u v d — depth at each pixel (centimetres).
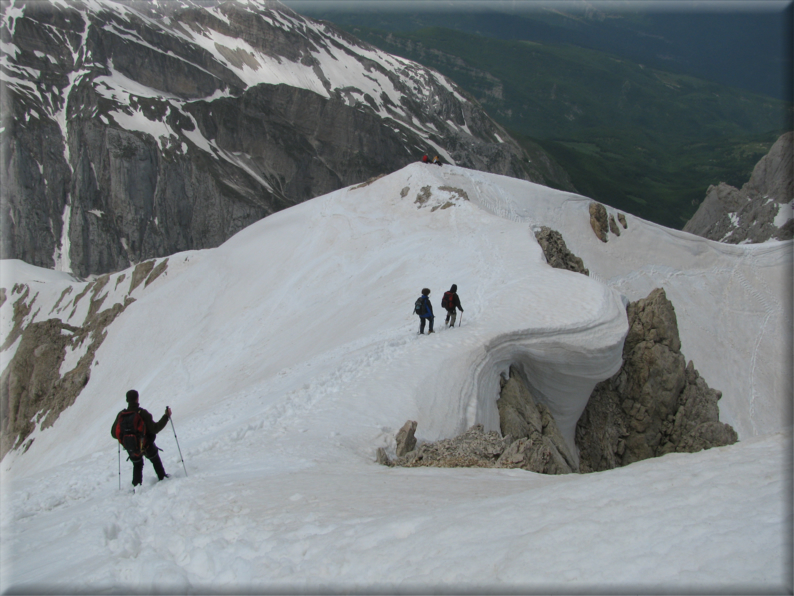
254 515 722
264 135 17800
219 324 5334
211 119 17288
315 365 2456
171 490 946
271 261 5797
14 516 1142
